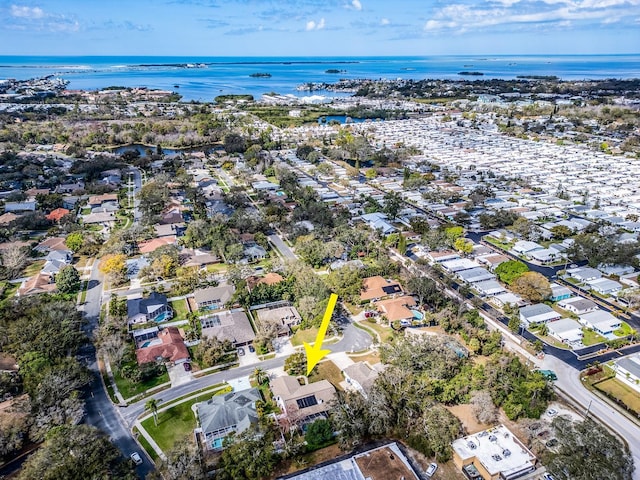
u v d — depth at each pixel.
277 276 122.81
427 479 68.19
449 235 144.88
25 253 137.12
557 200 190.75
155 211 172.25
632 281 124.44
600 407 81.69
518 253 145.75
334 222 160.12
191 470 63.91
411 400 77.25
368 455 69.00
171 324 106.19
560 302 115.19
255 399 80.31
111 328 98.38
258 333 98.38
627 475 62.41
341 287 116.50
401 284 122.31
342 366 92.56
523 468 67.94
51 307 99.88
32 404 74.81
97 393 84.38
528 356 95.94
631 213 176.00
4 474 67.38
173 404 81.69
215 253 138.75
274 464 69.50
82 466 61.19
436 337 94.69
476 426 77.38
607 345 99.12
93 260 139.50
